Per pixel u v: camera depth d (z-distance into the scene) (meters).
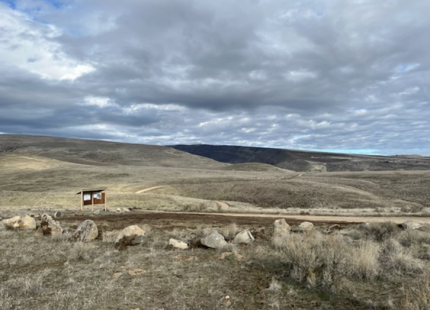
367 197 57.66
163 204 42.94
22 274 7.48
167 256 9.04
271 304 5.25
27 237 12.50
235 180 84.75
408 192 63.03
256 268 7.56
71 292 6.09
